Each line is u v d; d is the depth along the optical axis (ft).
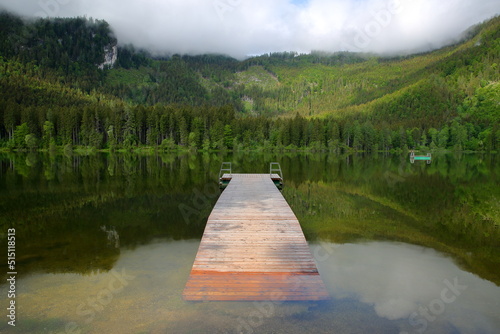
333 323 17.30
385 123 350.64
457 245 32.01
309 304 19.08
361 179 85.30
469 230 37.58
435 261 27.40
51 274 23.66
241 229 30.78
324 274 24.13
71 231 35.63
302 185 73.15
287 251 25.93
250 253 25.50
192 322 17.16
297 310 18.42
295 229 30.86
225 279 21.68
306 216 43.88
